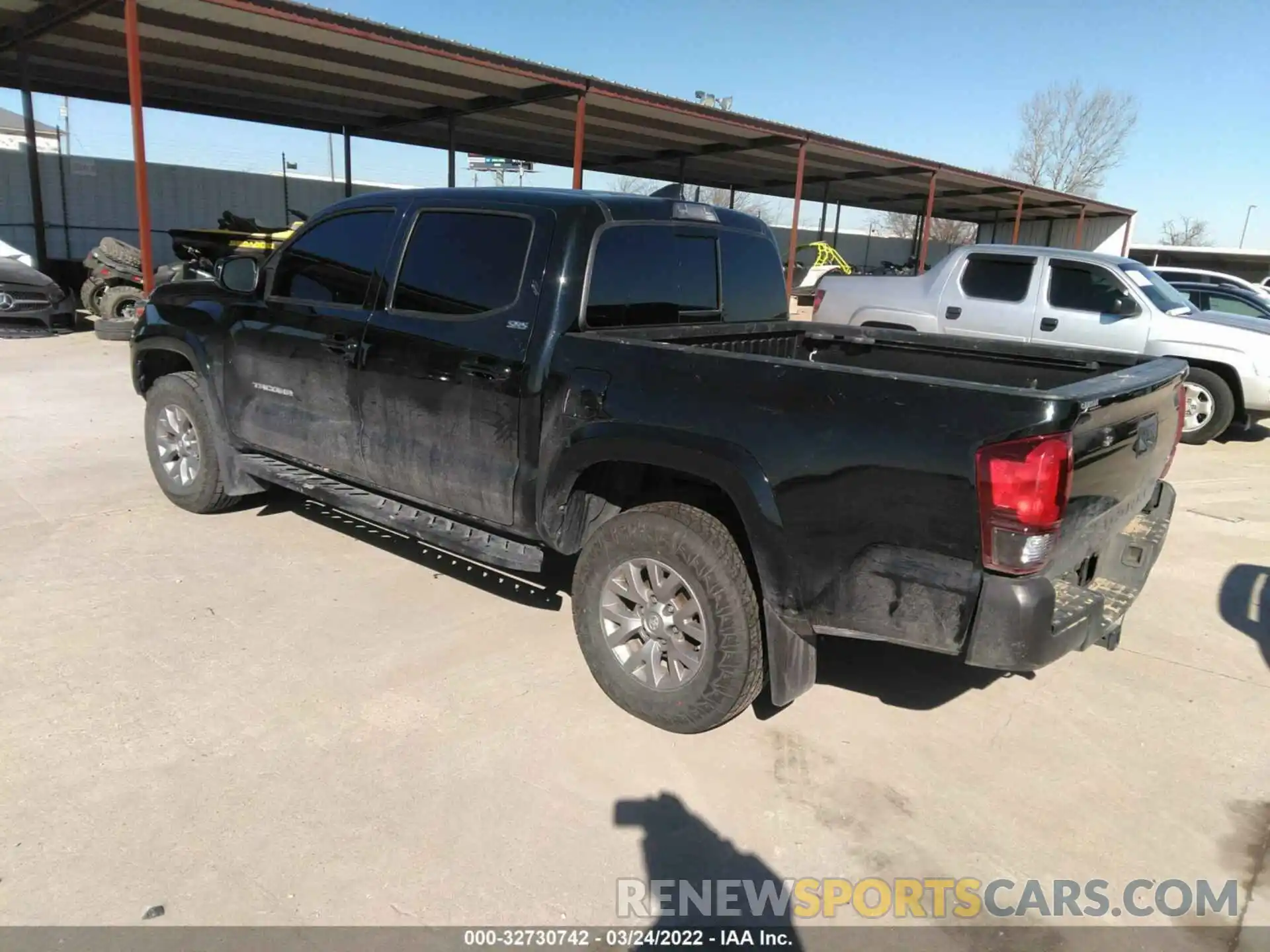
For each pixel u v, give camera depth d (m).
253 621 4.02
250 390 4.74
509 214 3.64
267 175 22.17
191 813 2.71
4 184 18.19
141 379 5.61
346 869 2.51
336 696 3.41
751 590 3.05
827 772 3.10
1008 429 2.47
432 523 4.02
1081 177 46.16
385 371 3.96
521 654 3.82
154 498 5.70
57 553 4.73
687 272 4.00
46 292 13.14
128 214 20.12
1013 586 2.51
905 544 2.66
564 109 15.59
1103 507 2.90
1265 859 2.75
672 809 2.85
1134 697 3.73
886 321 9.95
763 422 2.88
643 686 3.29
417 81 13.99
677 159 21.61
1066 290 9.02
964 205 29.64
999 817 2.90
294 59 12.83
